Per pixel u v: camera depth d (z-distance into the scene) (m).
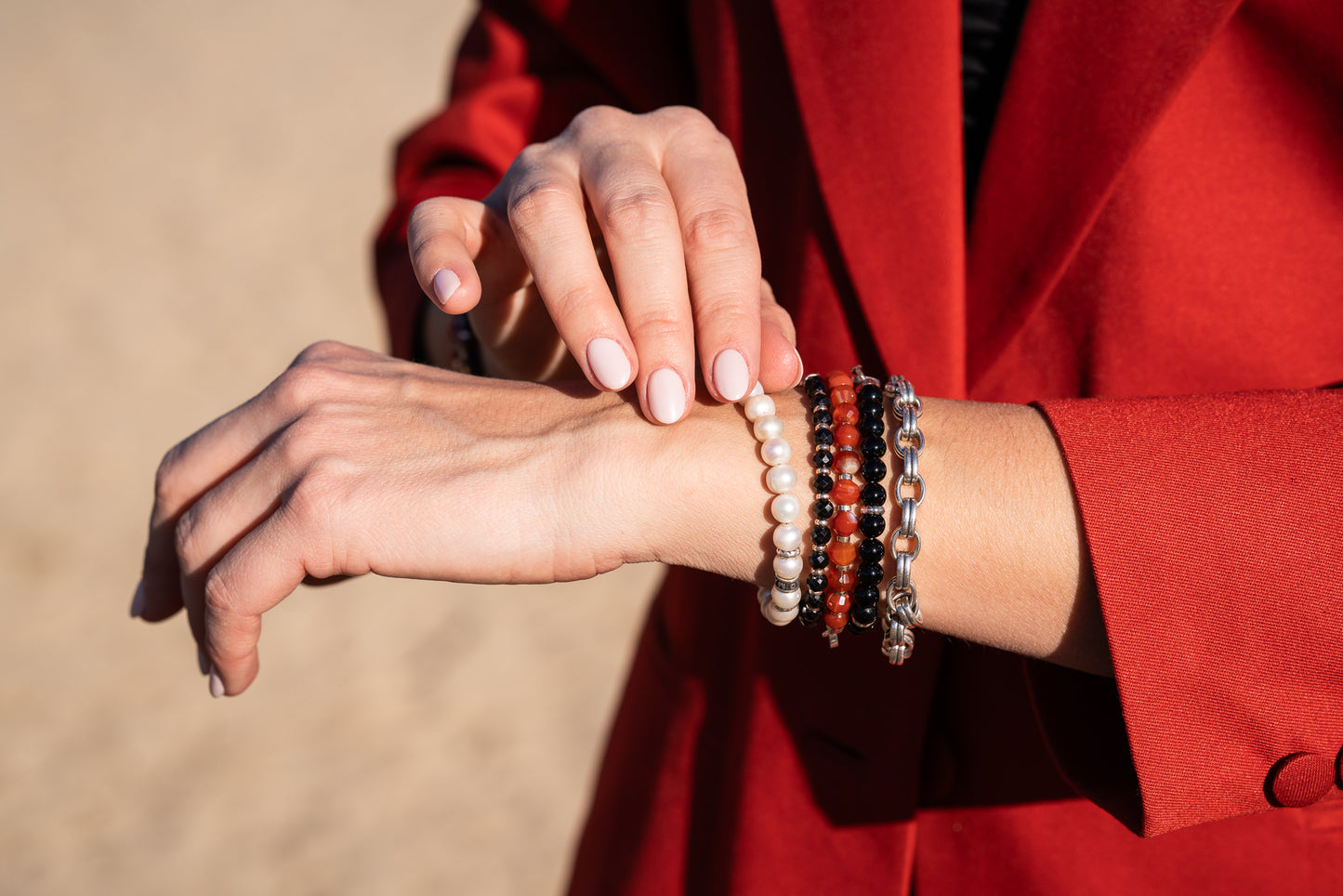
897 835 0.61
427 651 1.71
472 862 1.37
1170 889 0.57
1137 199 0.54
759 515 0.52
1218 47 0.53
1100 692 0.53
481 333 0.61
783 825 0.62
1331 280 0.53
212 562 0.55
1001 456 0.51
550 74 0.73
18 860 1.35
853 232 0.57
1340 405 0.49
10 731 1.53
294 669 1.67
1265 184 0.53
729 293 0.52
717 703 0.66
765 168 0.61
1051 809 0.58
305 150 3.61
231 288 2.74
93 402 2.26
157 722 1.56
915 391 0.57
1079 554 0.49
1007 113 0.55
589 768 1.51
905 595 0.51
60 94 3.97
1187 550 0.48
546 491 0.53
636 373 0.52
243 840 1.39
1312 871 0.56
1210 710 0.48
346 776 1.48
